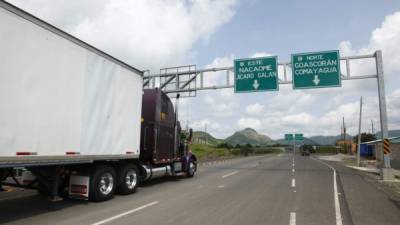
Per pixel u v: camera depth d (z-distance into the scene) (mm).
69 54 8977
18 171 9133
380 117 20188
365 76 21281
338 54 21969
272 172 22688
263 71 23422
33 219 7934
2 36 7090
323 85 22031
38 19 8000
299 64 22656
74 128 9109
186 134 18125
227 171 23406
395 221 8141
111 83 10797
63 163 8688
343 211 9242
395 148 41281
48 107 8242
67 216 8266
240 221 7906
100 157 10164
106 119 10508
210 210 9156
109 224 7484
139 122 12492
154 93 14508
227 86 24172
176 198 11156
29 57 7727
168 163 15867
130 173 12055
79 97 9328
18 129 7398
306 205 10070
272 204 10188
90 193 10062
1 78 7039
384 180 18297
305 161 42500
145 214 8562
